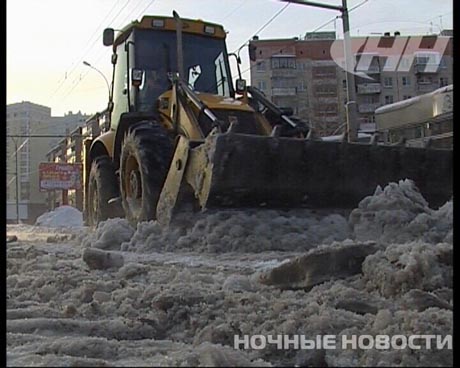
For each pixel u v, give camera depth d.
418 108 12.67
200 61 8.98
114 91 9.92
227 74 9.13
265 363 2.45
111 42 9.61
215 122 6.86
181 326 3.20
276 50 42.75
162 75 8.72
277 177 6.61
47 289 4.17
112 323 3.18
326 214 6.89
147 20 8.84
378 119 14.19
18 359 2.54
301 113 42.59
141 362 2.49
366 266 3.64
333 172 6.85
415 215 6.07
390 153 7.11
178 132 7.66
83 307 3.57
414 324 2.71
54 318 3.39
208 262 5.37
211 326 2.98
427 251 3.47
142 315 3.35
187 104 7.59
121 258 5.12
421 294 3.15
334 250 3.81
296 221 6.56
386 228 6.02
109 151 9.67
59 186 37.72
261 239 6.30
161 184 7.45
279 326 2.89
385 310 2.93
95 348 2.73
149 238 6.77
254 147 6.50
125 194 8.35
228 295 3.54
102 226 7.51
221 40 9.24
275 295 3.64
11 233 13.20
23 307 3.71
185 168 6.79
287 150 6.63
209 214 6.57
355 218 6.33
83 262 5.39
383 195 6.30
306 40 42.62
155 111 8.48
